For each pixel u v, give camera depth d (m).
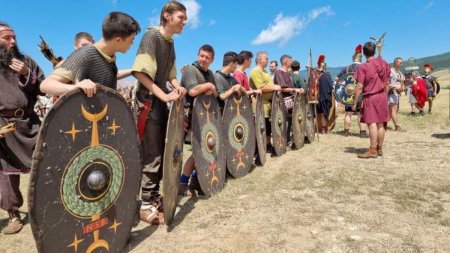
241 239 3.41
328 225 3.65
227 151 5.32
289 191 4.78
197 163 4.50
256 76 6.71
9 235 3.77
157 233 3.64
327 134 9.88
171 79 4.11
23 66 3.62
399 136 8.96
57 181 2.50
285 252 3.15
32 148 3.77
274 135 6.91
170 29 3.76
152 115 3.79
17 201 3.83
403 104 20.22
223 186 5.09
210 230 3.64
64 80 2.84
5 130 3.58
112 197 2.97
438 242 3.24
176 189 4.06
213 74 5.16
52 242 2.51
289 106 7.64
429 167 5.77
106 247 2.96
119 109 2.94
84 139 2.65
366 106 6.59
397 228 3.56
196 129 4.52
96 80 3.07
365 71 6.52
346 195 4.55
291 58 7.73
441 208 4.05
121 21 2.99
